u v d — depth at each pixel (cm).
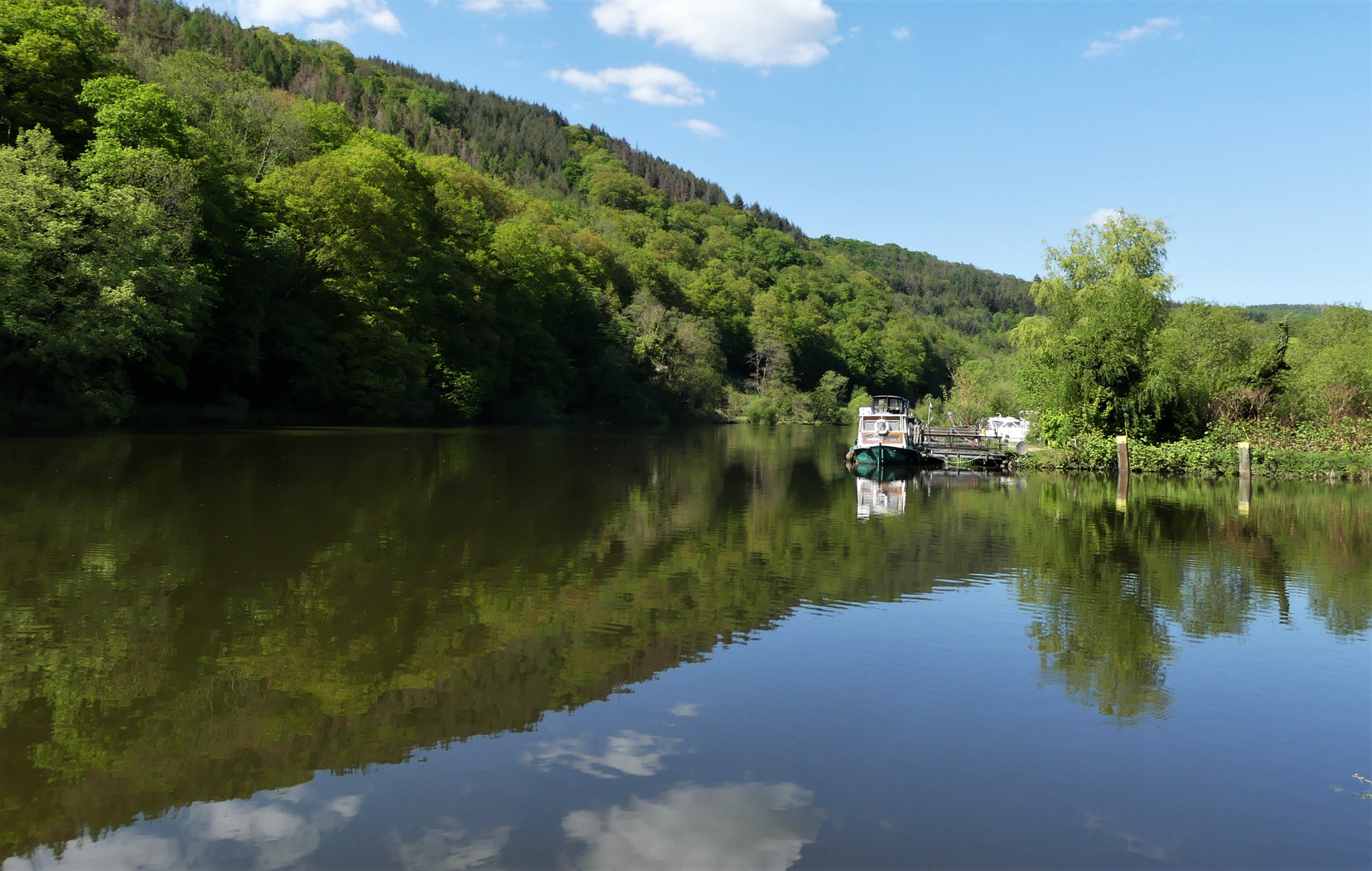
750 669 840
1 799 551
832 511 2064
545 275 7700
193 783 581
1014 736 682
